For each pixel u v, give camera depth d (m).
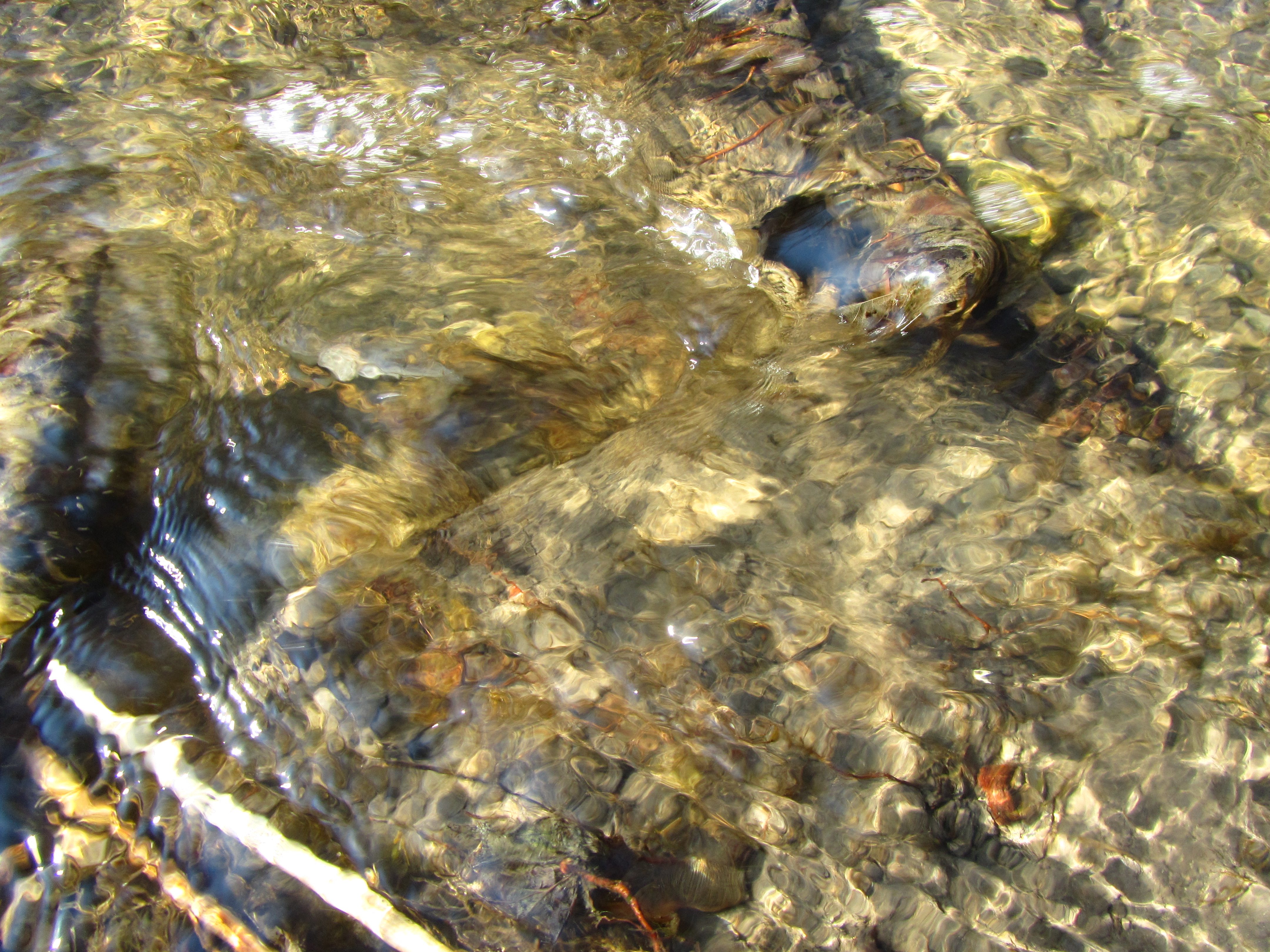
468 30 1.58
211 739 0.97
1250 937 0.86
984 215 1.28
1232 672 0.97
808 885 0.89
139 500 1.07
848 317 1.21
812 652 0.99
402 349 1.15
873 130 1.38
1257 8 1.51
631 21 1.58
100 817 0.93
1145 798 0.91
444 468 1.08
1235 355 1.16
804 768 0.94
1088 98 1.41
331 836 0.92
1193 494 1.07
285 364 1.14
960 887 0.89
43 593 1.03
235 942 0.89
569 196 1.33
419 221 1.29
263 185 1.32
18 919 0.89
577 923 0.88
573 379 1.15
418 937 0.88
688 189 1.33
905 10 1.54
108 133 1.38
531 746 0.95
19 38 1.53
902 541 1.06
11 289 1.17
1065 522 1.06
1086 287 1.22
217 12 1.60
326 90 1.47
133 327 1.15
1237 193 1.29
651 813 0.92
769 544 1.06
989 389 1.15
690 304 1.21
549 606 1.02
